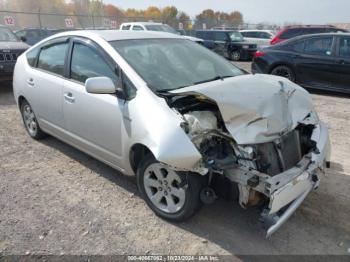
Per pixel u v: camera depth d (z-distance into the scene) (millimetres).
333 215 3295
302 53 8555
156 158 2793
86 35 3910
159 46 3895
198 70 3758
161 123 2857
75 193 3691
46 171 4203
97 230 3082
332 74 8125
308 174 2895
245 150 2688
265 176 2605
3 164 4395
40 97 4496
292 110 3092
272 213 2621
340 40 8031
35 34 17141
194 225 3148
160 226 3139
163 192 3158
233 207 3408
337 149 4898
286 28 14352
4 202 3520
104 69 3551
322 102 7742
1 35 9484
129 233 3047
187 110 2977
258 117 2764
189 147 2682
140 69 3385
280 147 2896
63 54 4148
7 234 3027
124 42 3734
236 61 17953
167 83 3342
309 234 3043
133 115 3102
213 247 2881
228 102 2760
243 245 2908
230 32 18516
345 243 2932
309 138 3262
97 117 3537
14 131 5633
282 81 3496
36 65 4719
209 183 2947
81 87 3764
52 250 2838
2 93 8570
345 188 3771
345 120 6340
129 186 3834
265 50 9391
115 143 3410
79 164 4383
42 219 3238
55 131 4461
